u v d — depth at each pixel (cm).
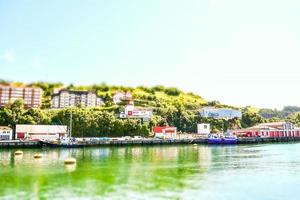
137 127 18100
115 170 6788
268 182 5516
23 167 7238
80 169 6931
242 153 10831
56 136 15788
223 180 5666
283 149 12738
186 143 16125
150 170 6794
